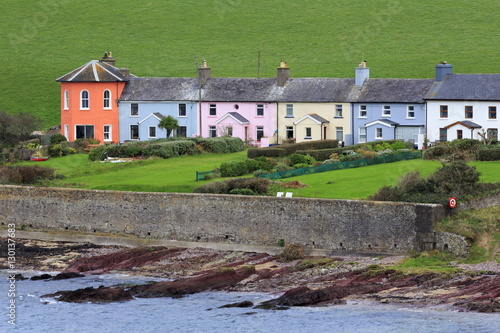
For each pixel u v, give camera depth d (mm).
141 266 128250
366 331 97000
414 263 115812
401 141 192625
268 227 131625
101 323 105125
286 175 156500
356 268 117312
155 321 104688
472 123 191750
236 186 143500
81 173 170500
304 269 119625
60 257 134875
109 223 143375
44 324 105500
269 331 99250
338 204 126750
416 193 128500
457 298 104125
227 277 117750
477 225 120375
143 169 174500
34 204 149375
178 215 138125
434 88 199125
